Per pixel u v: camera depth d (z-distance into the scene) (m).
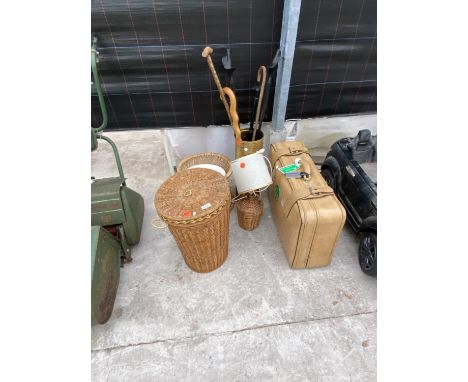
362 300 1.76
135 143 3.27
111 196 1.84
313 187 1.76
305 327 1.64
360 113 2.56
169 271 1.95
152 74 2.14
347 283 1.85
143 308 1.74
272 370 1.48
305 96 2.39
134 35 1.96
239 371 1.48
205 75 2.18
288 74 2.07
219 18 1.94
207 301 1.77
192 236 1.58
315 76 2.28
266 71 1.97
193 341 1.60
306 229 1.64
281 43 2.00
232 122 2.07
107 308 1.61
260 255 2.03
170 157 2.63
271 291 1.81
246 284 1.85
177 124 2.44
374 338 1.59
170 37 1.99
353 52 2.18
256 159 1.83
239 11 1.92
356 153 2.22
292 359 1.52
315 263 1.89
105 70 2.10
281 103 2.22
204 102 2.33
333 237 1.71
